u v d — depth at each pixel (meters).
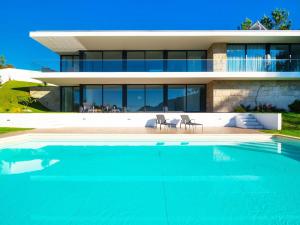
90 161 7.93
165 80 18.78
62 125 16.30
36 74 17.48
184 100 20.38
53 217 4.03
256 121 15.72
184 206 4.45
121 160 8.05
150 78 17.89
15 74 30.64
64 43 18.75
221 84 18.66
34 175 6.38
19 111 18.58
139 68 18.12
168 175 6.36
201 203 4.57
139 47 19.94
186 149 9.72
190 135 11.57
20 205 4.50
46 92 22.72
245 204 4.51
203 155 8.72
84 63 18.06
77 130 13.91
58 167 7.18
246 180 5.91
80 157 8.48
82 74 17.38
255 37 17.52
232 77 17.52
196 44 19.11
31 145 10.53
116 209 4.34
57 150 9.58
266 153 8.95
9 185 5.58
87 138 11.78
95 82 19.73
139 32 16.94
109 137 11.74
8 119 15.92
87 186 5.52
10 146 10.35
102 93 20.42
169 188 5.40
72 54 22.05
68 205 4.50
